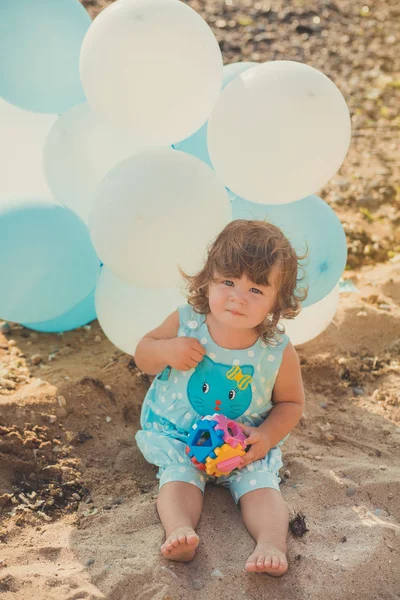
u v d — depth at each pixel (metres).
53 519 2.55
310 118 2.52
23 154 3.29
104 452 2.86
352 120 6.12
